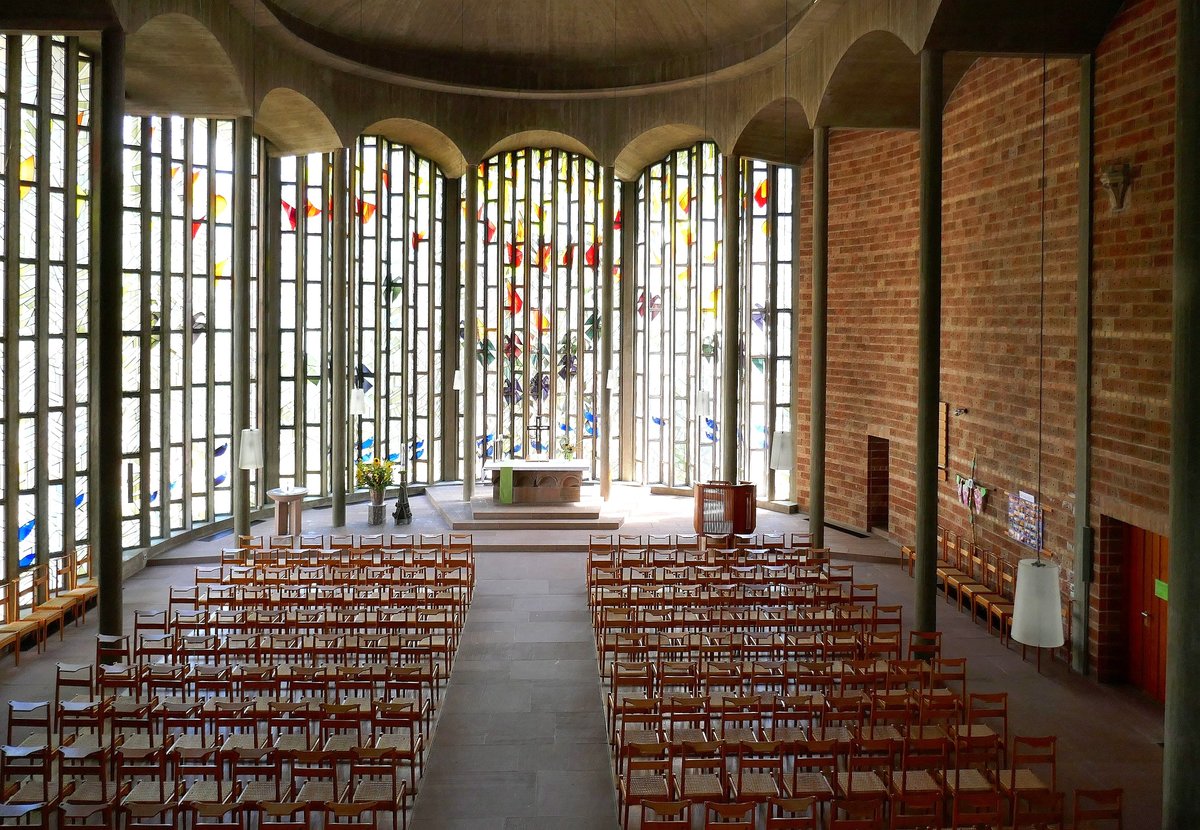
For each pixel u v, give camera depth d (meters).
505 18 23.14
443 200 29.30
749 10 21.06
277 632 15.20
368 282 27.16
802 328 25.61
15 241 16.09
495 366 29.42
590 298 29.55
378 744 11.10
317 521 24.69
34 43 16.64
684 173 28.02
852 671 12.55
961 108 19.12
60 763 9.51
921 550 14.77
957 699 11.29
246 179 20.50
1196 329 8.70
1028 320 16.86
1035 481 16.58
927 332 14.68
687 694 12.20
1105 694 14.12
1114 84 14.11
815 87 19.56
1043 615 10.76
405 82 24.52
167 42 17.84
